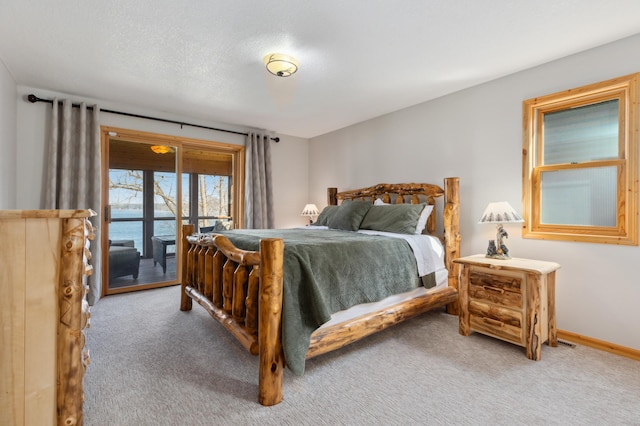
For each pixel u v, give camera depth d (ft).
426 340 8.09
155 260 13.42
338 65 8.70
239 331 6.22
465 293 8.39
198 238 9.01
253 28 6.88
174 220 13.79
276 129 15.84
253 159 15.24
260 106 12.24
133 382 5.99
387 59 8.34
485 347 7.68
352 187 14.92
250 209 14.99
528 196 8.89
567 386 5.96
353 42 7.47
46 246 3.88
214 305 7.69
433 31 6.99
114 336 8.14
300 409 5.25
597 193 7.87
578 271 8.01
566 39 7.33
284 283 5.74
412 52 7.96
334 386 5.95
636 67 7.11
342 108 12.47
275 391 5.39
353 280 7.02
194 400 5.45
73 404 4.01
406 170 12.33
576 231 8.16
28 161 10.28
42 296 3.86
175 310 10.30
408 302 8.48
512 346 7.74
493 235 9.69
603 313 7.61
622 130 7.47
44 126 10.57
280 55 7.91
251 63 8.58
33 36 7.23
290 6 6.10
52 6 6.12
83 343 4.27
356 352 7.40
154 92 10.74
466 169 10.39
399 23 6.67
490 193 9.77
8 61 8.52
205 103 11.90
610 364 6.84
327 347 6.32
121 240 12.57
